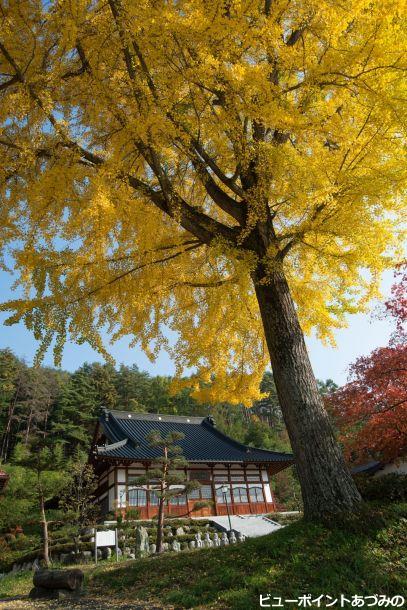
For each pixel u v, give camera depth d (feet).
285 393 16.99
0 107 15.61
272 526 51.08
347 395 23.11
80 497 45.70
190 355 21.31
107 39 15.35
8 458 111.04
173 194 17.39
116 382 156.04
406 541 13.50
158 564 17.98
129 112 17.03
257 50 14.16
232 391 23.32
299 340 17.85
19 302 15.67
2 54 16.10
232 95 13.80
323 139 15.71
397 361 21.93
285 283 18.85
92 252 17.07
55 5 14.67
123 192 16.38
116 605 14.43
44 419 128.88
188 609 12.37
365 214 15.88
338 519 14.58
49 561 38.09
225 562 14.89
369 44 12.70
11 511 55.77
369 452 23.02
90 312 17.11
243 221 19.10
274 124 13.52
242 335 23.04
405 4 11.96
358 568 12.57
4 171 17.19
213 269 22.72
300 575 12.73
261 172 15.81
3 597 22.58
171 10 13.39
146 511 51.11
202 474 58.80
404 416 20.97
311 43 15.20
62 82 15.76
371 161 15.42
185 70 13.73
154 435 41.83
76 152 16.40
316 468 15.58
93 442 68.90
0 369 134.82
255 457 61.57
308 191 14.87
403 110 13.10
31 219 16.08
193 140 16.87
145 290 19.22
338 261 17.51
